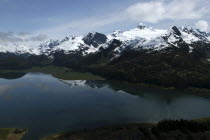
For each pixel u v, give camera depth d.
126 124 151.88
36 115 176.62
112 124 155.62
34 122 160.88
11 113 182.00
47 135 137.38
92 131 140.75
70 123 158.38
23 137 134.88
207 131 134.12
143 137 128.38
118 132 136.88
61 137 131.38
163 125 140.00
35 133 140.75
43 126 152.88
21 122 161.00
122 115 176.00
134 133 134.25
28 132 142.62
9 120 165.38
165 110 190.38
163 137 127.19
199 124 142.38
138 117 171.00
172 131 133.75
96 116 173.50
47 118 169.38
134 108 196.12
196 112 185.12
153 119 166.62
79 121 162.38
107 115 176.12
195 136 127.50
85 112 183.88
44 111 187.25
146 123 153.00
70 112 184.38
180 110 190.62
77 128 148.50
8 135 136.25
